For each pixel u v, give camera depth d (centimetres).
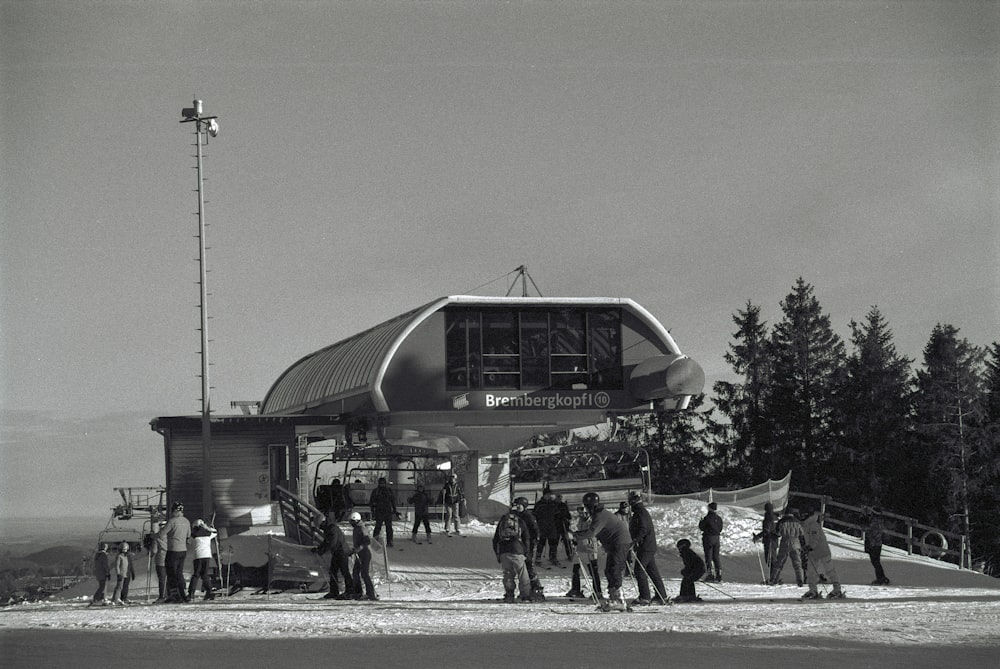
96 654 1188
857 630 1351
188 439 3453
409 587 2489
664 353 3731
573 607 1906
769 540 2498
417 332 3575
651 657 1119
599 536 1834
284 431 3509
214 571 2416
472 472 3844
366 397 3600
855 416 7300
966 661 1056
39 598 2588
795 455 7512
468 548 3011
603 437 4550
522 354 3647
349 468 3928
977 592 2270
